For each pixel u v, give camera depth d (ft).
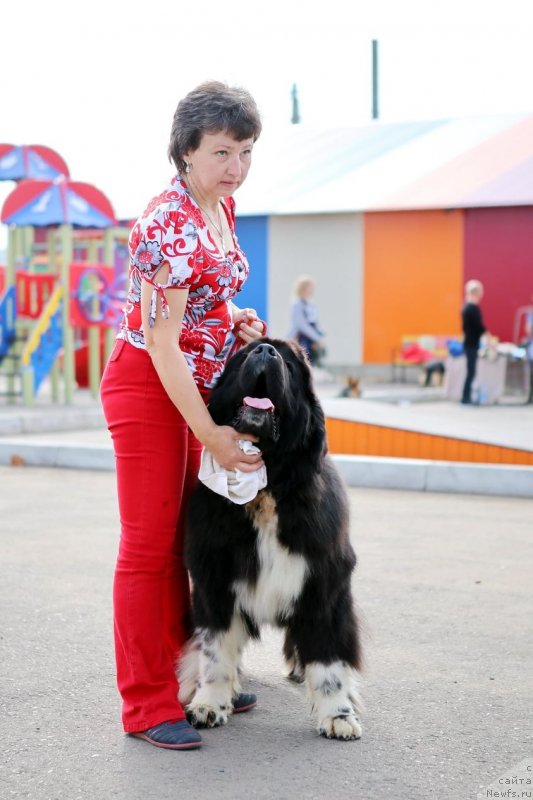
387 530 23.79
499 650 15.14
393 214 73.61
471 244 71.72
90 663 14.49
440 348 70.03
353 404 40.98
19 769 10.89
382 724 12.32
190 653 12.88
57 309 49.49
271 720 12.59
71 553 21.30
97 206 50.39
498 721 12.38
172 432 11.72
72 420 44.01
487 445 31.30
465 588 18.61
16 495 28.30
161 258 10.98
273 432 11.29
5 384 64.69
